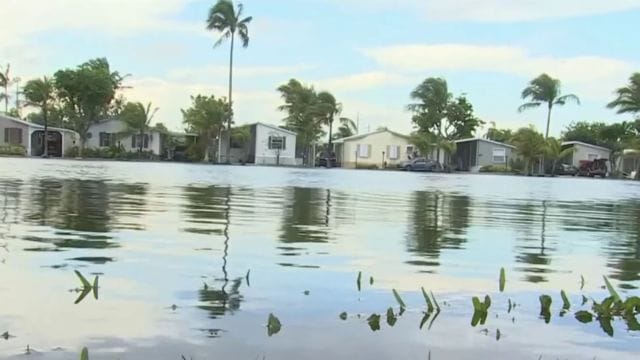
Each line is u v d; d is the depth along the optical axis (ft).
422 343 10.08
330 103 189.78
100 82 176.96
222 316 11.14
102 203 32.32
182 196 39.52
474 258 18.35
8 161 107.55
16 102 179.22
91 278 13.79
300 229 23.85
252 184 59.31
